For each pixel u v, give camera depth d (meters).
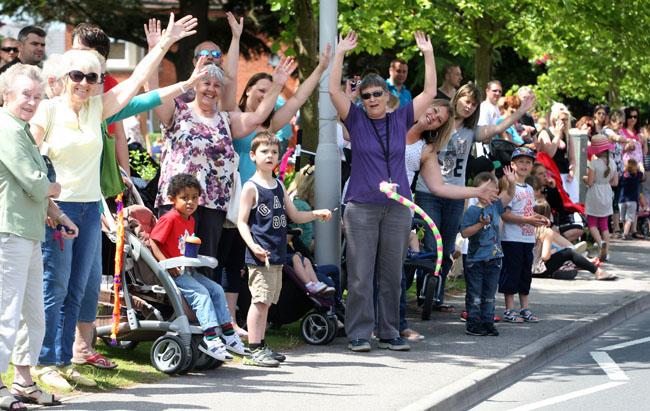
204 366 9.83
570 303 15.09
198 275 9.98
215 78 10.49
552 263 17.80
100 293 9.97
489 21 21.95
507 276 13.35
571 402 9.65
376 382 9.56
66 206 8.58
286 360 10.49
